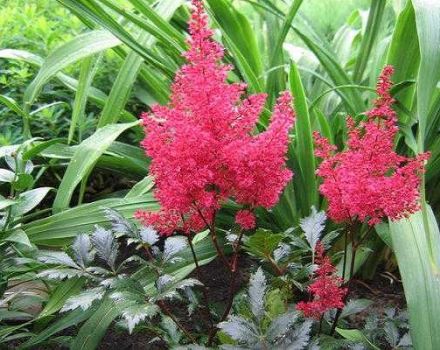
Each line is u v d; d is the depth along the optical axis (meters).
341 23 1.99
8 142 1.07
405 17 0.90
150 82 1.14
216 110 0.59
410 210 0.63
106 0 0.95
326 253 1.00
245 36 1.09
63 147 1.03
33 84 0.98
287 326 0.61
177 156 0.59
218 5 1.06
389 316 0.76
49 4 1.47
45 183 1.25
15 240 0.78
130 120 1.13
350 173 0.62
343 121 1.05
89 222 0.89
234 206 0.98
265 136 0.59
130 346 0.88
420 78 0.70
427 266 0.71
